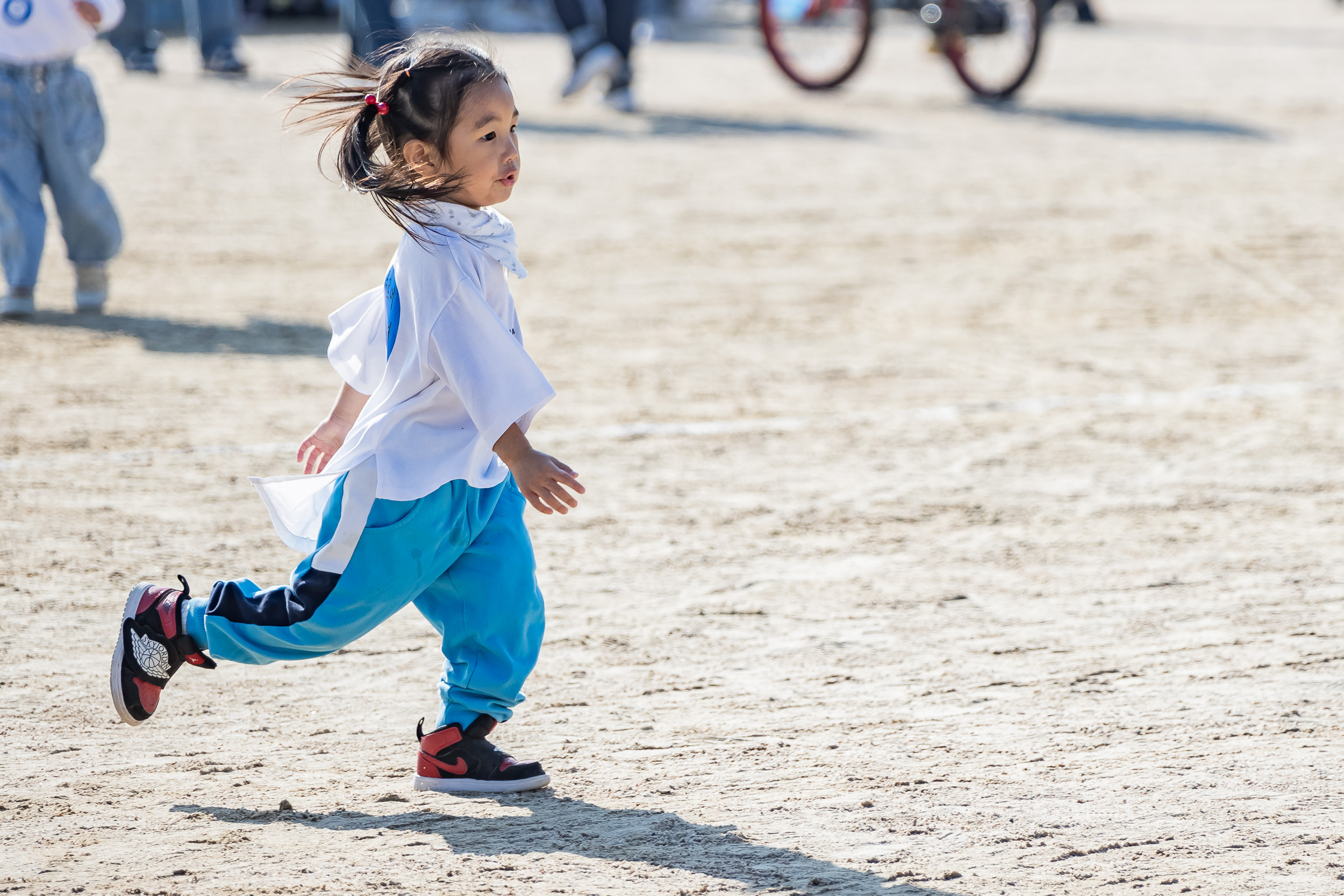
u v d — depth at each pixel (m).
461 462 6.85
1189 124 30.64
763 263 20.22
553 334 17.05
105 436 13.36
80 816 7.07
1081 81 37.38
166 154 26.52
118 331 16.77
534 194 24.02
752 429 13.98
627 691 8.72
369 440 6.82
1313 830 6.87
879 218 22.67
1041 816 7.05
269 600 7.02
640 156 27.22
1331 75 37.97
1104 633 9.53
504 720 7.44
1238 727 8.11
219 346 16.27
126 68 35.62
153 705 7.37
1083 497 12.24
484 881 6.38
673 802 7.26
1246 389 15.16
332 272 19.53
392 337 6.96
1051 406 14.69
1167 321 17.69
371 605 6.91
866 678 8.90
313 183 24.67
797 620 9.81
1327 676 8.80
